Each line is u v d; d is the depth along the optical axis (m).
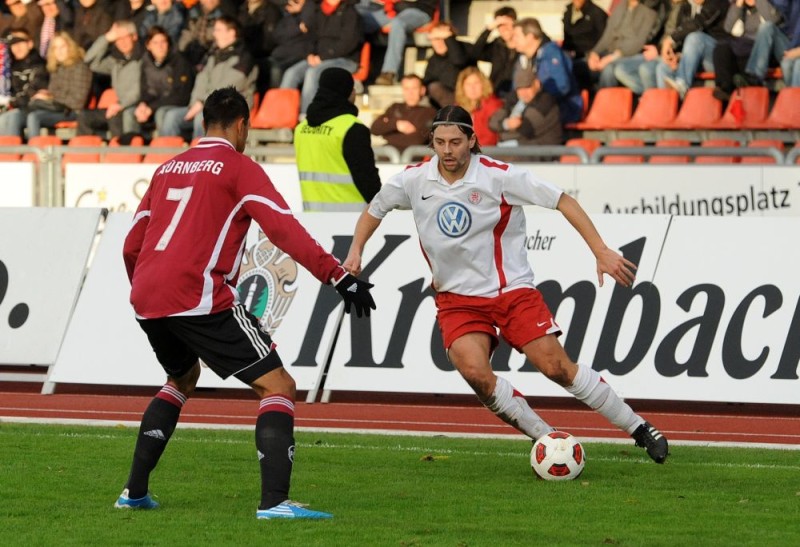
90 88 59.47
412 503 19.28
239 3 57.44
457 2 61.34
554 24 60.34
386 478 21.81
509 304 22.33
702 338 32.59
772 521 18.05
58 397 35.34
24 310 36.72
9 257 37.28
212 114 18.06
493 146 45.56
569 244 33.97
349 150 33.66
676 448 26.31
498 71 51.94
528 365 33.09
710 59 52.19
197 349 17.62
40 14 60.69
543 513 18.53
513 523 17.73
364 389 33.88
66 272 36.84
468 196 21.95
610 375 32.78
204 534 16.64
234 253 17.75
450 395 36.38
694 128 51.31
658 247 33.47
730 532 17.20
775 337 32.25
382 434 28.31
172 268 17.42
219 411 32.53
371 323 34.41
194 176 17.66
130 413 32.25
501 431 29.52
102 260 36.69
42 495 19.73
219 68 54.47
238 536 16.52
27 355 36.25
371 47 58.88
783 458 24.81
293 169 46.03
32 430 28.22
